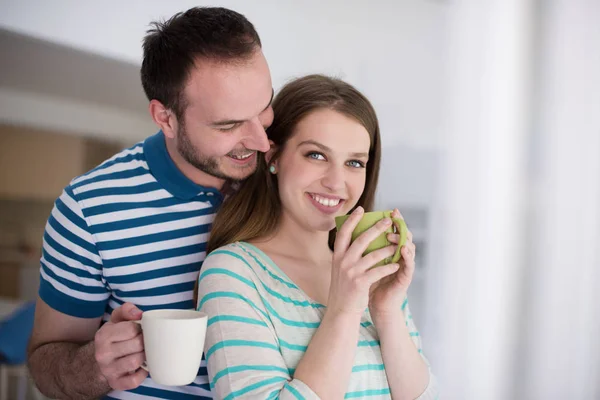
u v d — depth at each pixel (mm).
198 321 875
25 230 2580
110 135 2674
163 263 1260
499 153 3020
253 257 1123
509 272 3041
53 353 1268
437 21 2918
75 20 2195
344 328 993
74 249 1252
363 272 998
